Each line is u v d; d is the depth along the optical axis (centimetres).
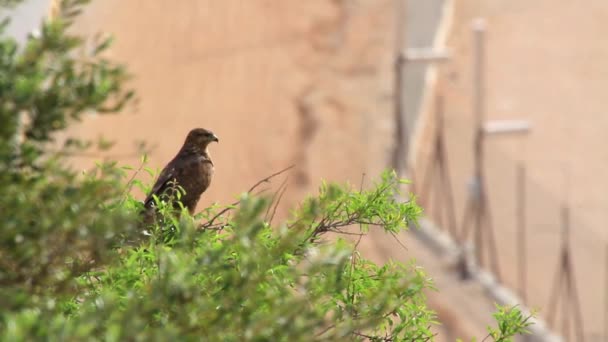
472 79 6975
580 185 6525
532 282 5616
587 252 5969
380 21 7038
